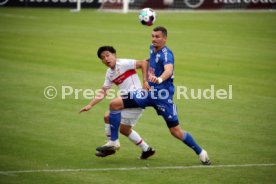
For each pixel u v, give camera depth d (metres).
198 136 35.47
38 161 29.97
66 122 38.19
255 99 45.69
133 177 27.61
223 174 28.23
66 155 31.16
